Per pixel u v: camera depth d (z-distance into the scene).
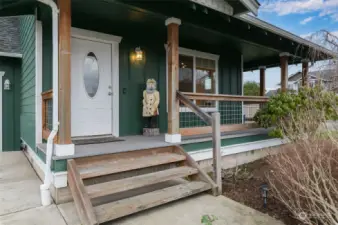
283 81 6.76
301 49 6.59
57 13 3.24
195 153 4.42
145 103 5.13
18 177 4.27
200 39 6.00
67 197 3.08
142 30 5.11
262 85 9.84
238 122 7.51
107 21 4.50
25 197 3.27
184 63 6.33
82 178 2.84
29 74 5.38
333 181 2.38
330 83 3.76
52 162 3.12
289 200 2.62
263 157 5.70
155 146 3.86
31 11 4.37
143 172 3.52
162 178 3.20
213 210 2.90
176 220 2.65
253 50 7.29
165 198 2.96
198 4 3.95
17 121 7.38
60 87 3.10
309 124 3.70
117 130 5.05
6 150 7.22
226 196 3.34
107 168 3.11
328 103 3.68
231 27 5.23
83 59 4.63
